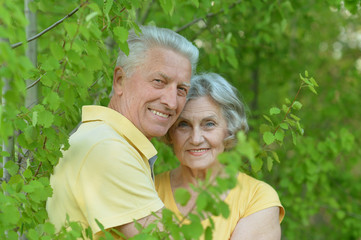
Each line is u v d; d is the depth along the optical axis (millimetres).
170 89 1677
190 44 1762
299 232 4418
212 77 1946
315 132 4863
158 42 1675
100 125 1597
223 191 1117
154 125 1700
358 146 4258
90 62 1274
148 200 1424
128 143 1565
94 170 1438
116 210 1399
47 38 1852
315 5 3971
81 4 1259
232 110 1919
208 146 1918
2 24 1144
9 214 1256
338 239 4543
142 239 1188
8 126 1179
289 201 3822
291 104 2070
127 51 1434
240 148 1028
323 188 4148
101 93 2225
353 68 5055
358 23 5820
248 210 1854
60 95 1792
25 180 1522
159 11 3686
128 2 1635
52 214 1557
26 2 1785
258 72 5004
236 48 3928
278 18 3531
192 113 1886
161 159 2926
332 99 4777
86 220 1489
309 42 5367
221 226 1794
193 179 1970
